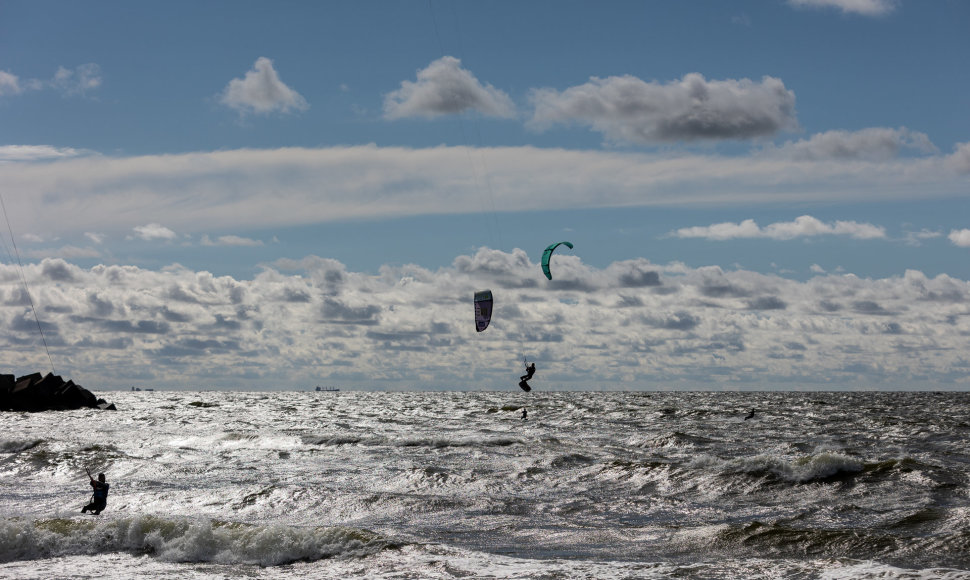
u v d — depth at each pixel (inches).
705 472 1316.4
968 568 721.6
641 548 849.5
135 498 1202.0
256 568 781.9
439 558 792.9
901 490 1157.7
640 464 1406.3
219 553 832.3
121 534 901.8
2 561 811.4
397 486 1309.1
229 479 1413.6
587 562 771.4
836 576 679.7
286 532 863.7
